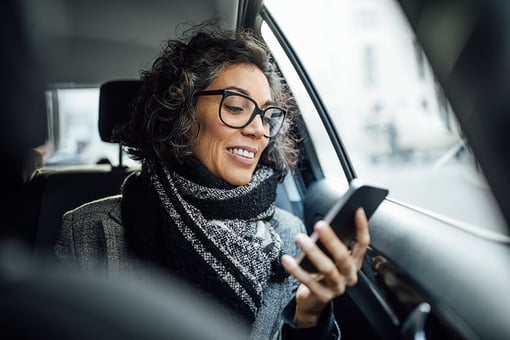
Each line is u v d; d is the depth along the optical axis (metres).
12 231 1.61
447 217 1.07
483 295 0.82
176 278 1.02
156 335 0.37
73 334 0.34
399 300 1.01
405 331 0.92
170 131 1.14
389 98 3.01
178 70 1.14
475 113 0.73
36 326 0.34
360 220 0.76
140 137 1.22
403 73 0.94
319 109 1.74
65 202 1.73
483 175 0.76
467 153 0.85
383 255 1.13
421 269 0.98
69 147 2.43
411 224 1.11
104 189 1.78
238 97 1.08
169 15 1.86
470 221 0.98
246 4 1.69
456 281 0.88
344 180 1.72
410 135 2.58
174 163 1.12
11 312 0.34
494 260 0.85
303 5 1.78
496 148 0.72
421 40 0.79
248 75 1.11
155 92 1.18
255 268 1.06
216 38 1.16
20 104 1.57
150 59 2.17
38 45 1.90
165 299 0.40
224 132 1.08
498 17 0.67
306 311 0.88
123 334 0.36
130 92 1.71
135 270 1.10
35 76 1.71
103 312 0.36
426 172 1.33
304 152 1.87
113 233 1.15
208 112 1.09
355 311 1.22
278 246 1.12
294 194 1.92
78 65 2.19
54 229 1.68
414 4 0.79
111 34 2.01
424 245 1.01
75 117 2.41
